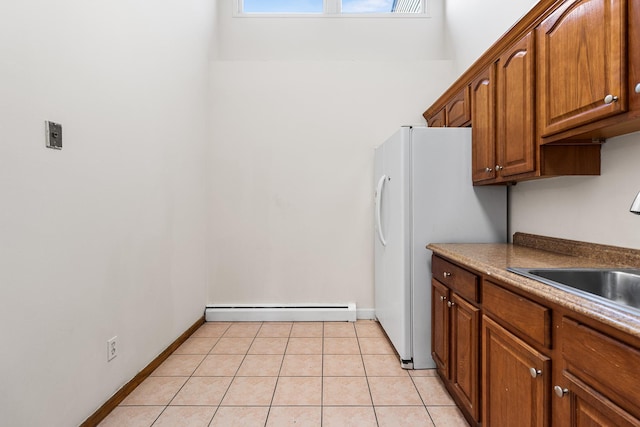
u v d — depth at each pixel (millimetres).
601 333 847
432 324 2186
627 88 1095
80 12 1598
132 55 2033
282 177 3289
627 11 1089
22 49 1288
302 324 3146
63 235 1486
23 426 1281
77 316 1572
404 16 3480
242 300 3293
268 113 3295
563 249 1792
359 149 3289
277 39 3473
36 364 1342
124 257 1952
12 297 1240
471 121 2271
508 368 1278
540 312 1074
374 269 3270
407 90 3299
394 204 2434
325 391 2008
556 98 1424
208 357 2467
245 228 3291
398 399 1920
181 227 2715
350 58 3469
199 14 3053
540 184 2016
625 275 1304
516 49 1717
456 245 2119
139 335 2109
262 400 1914
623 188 1482
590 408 875
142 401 1904
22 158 1285
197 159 3037
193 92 2939
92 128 1678
